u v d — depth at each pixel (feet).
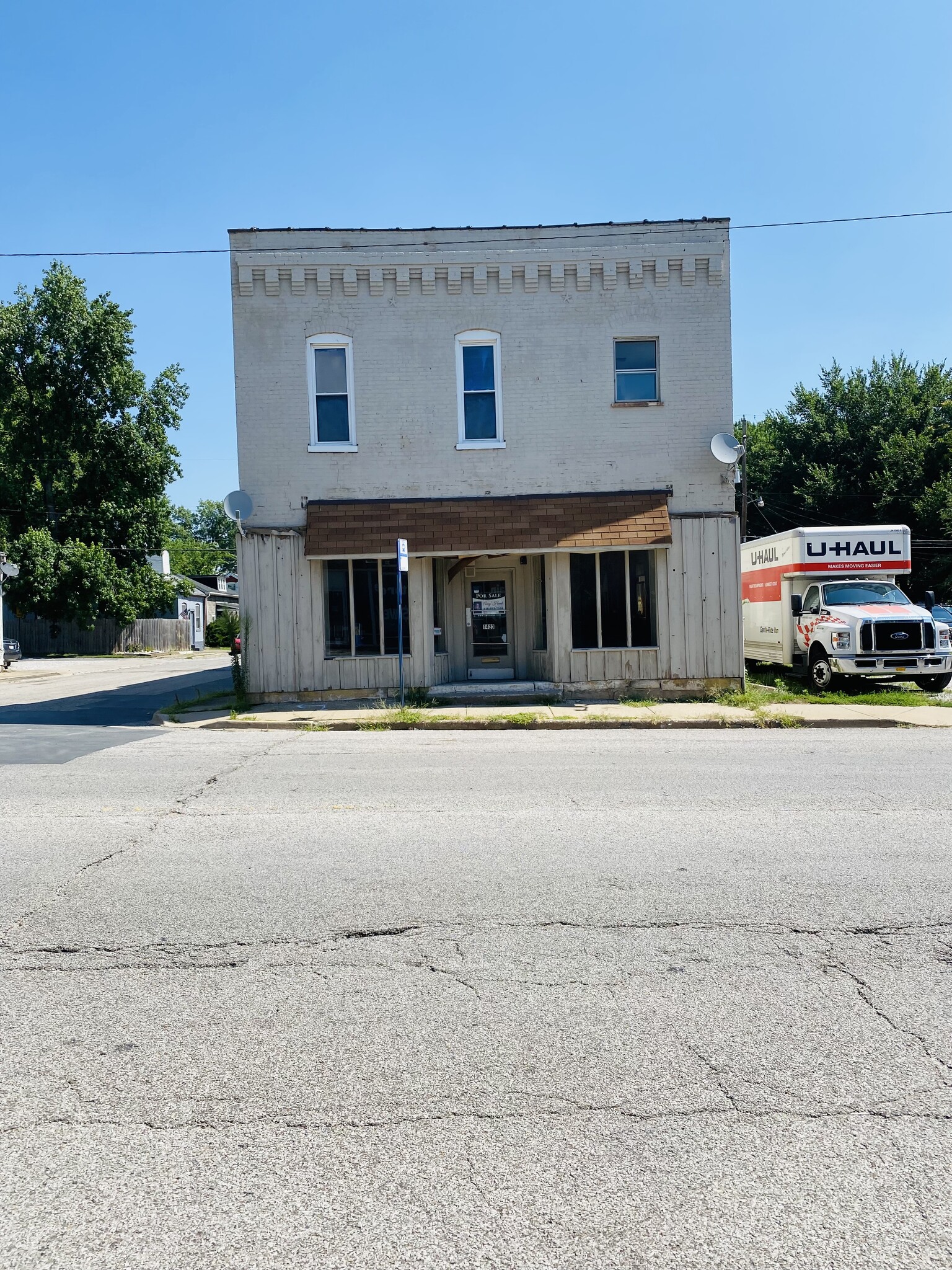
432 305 55.93
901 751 37.99
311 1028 12.96
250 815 25.54
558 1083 11.48
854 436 149.07
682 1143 10.23
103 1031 12.94
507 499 55.88
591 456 56.29
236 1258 8.55
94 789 29.66
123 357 155.43
